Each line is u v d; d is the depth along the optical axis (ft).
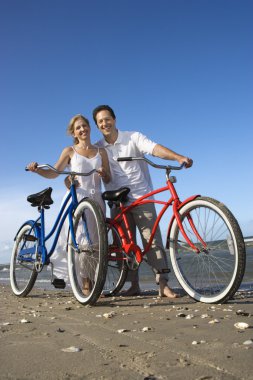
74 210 13.52
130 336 7.58
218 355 5.91
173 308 11.08
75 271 13.42
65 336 7.78
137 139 15.24
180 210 12.37
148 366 5.62
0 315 11.16
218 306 11.04
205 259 11.88
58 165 15.31
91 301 12.26
